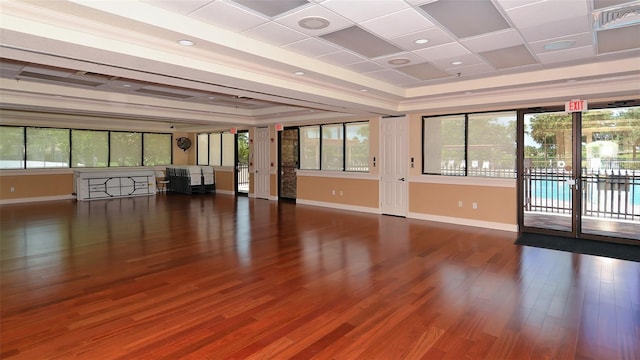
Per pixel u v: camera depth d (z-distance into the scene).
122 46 3.49
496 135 7.07
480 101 6.47
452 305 3.52
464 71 5.41
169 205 10.25
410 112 7.73
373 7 3.20
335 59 4.80
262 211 9.19
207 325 3.12
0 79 5.98
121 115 8.50
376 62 4.93
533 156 6.66
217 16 3.38
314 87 5.57
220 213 8.88
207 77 4.47
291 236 6.39
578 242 5.96
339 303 3.57
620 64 4.81
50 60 3.81
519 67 5.18
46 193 11.37
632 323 3.13
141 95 7.72
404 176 8.34
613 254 5.23
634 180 5.74
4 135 10.70
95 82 6.28
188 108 8.90
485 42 4.12
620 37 3.96
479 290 3.89
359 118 9.13
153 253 5.29
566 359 2.61
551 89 5.79
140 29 3.27
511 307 3.47
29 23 2.93
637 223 5.74
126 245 5.74
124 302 3.58
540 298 3.67
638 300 3.61
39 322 3.15
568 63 4.98
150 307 3.47
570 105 6.05
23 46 3.27
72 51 3.42
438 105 6.96
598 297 3.69
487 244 5.84
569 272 4.45
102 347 2.76
